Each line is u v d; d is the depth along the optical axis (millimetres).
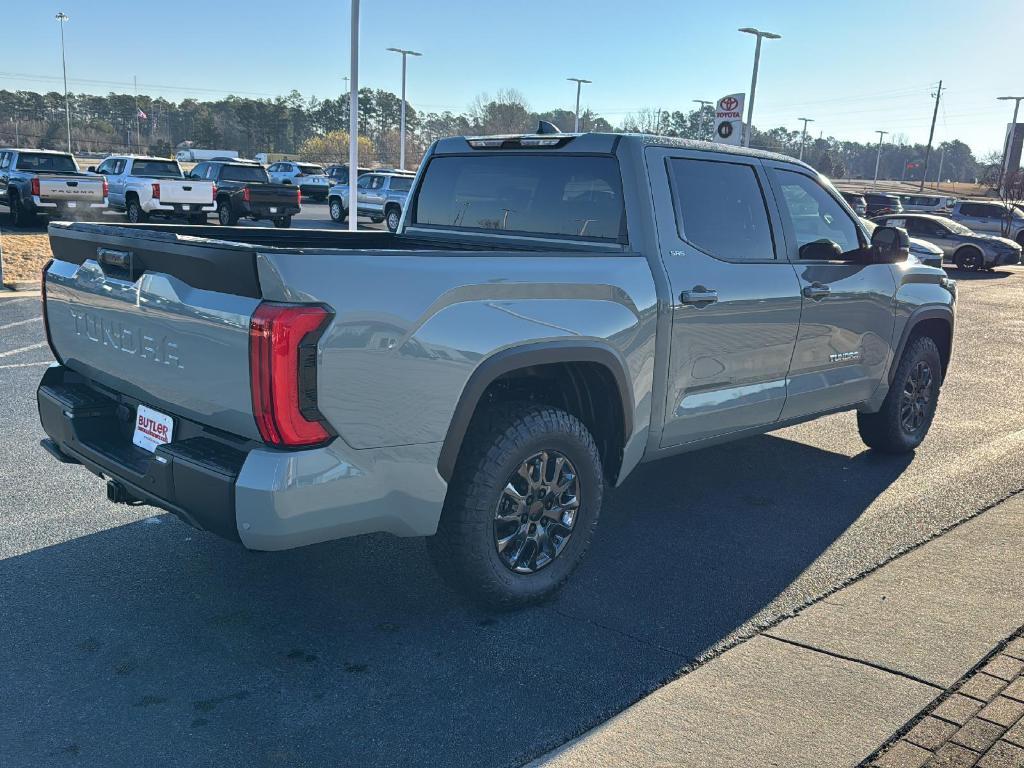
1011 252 23453
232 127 147500
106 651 3328
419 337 3109
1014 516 4906
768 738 2838
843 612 3740
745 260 4492
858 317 5238
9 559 4070
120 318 3391
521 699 3080
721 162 4488
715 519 4848
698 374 4289
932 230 24438
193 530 4465
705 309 4211
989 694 3092
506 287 3377
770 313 4578
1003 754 2742
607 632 3566
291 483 2873
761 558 4324
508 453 3461
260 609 3693
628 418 3945
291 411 2834
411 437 3150
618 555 4344
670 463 5859
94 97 164750
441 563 3537
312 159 95812
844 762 2713
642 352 3936
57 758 2703
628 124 96250
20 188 21625
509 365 3385
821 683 3174
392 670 3256
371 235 5004
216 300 2926
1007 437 6609
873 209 38688
